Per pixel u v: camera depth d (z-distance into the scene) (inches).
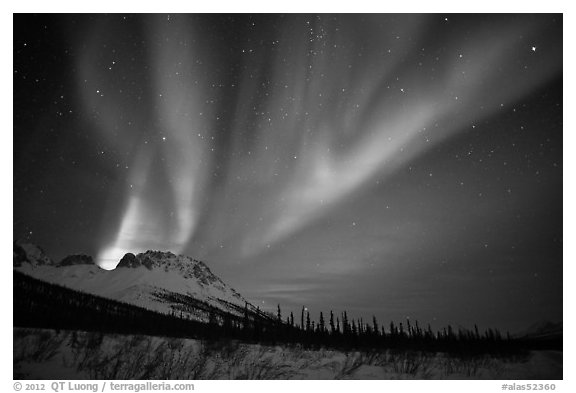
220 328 1665.8
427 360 749.3
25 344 540.4
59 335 631.2
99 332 695.7
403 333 1674.5
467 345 1237.1
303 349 1034.7
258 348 860.0
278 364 635.5
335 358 775.7
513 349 1114.7
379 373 590.2
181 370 526.0
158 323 2933.1
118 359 507.5
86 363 495.8
